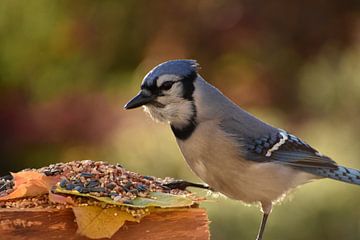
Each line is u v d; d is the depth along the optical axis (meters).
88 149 14.52
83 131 14.38
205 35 15.50
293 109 15.56
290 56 15.73
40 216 5.67
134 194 6.00
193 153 7.18
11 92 15.70
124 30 16.44
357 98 15.67
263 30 15.36
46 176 6.08
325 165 7.55
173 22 15.77
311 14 15.44
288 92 15.72
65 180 6.02
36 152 14.75
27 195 5.91
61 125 14.41
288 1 15.33
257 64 15.73
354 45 15.73
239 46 15.46
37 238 5.68
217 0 15.52
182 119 7.07
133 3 16.16
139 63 16.27
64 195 5.84
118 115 14.43
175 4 15.77
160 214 5.87
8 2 16.25
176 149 13.34
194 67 7.09
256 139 7.26
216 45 15.47
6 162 14.72
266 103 15.63
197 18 15.58
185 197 6.04
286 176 7.39
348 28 15.60
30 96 15.74
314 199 11.66
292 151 7.44
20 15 16.33
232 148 7.11
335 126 14.82
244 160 7.16
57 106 14.65
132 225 5.85
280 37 15.46
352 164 13.11
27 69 16.16
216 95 7.20
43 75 16.11
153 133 13.70
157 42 15.90
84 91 15.34
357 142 13.84
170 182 6.66
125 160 13.65
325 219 11.60
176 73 6.97
